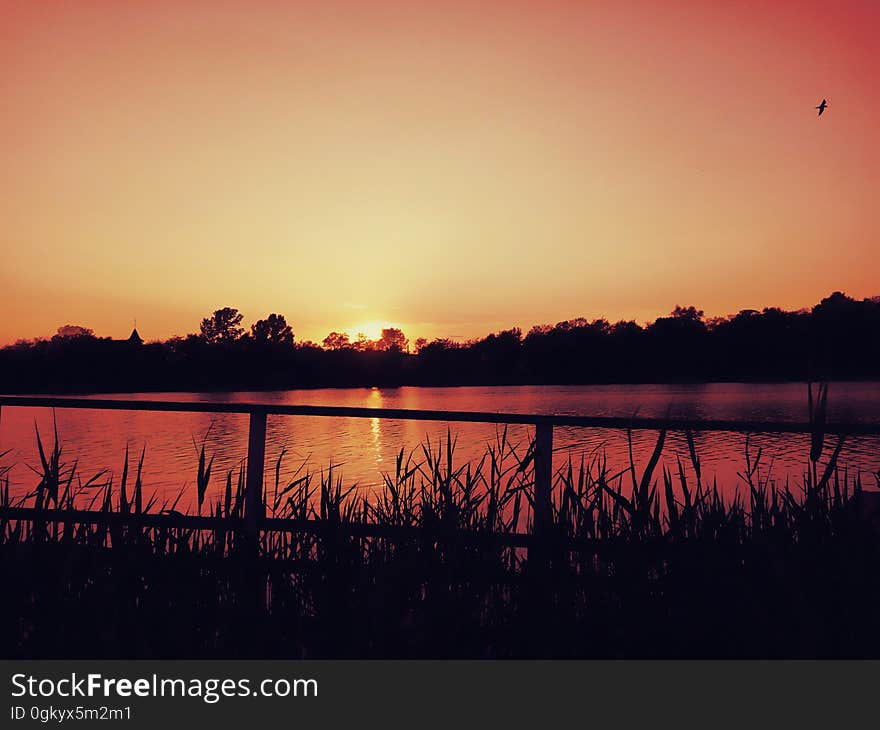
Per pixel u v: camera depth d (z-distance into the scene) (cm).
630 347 13175
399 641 281
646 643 293
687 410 5244
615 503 333
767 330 12288
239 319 12088
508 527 357
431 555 316
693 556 305
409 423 3953
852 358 7750
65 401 399
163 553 319
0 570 296
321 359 12612
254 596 314
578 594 318
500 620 310
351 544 327
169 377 10569
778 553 297
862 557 290
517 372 13525
